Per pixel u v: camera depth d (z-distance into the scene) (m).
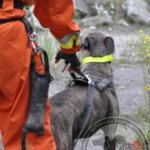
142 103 11.87
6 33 6.55
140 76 15.11
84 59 9.36
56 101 7.83
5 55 6.57
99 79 8.93
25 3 6.88
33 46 6.73
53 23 6.87
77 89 8.37
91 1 26.17
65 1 6.82
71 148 7.70
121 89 13.86
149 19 25.34
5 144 6.79
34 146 6.74
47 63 6.80
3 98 6.77
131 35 22.45
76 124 7.86
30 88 6.71
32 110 6.68
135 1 25.94
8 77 6.63
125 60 17.00
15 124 6.68
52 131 7.22
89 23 24.42
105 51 9.28
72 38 7.09
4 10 6.65
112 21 24.91
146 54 11.33
